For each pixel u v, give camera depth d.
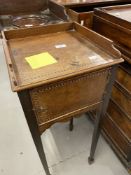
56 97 0.79
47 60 0.84
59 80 0.72
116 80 1.18
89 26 1.39
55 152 1.41
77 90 0.84
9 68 0.71
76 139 1.51
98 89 0.91
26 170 1.29
